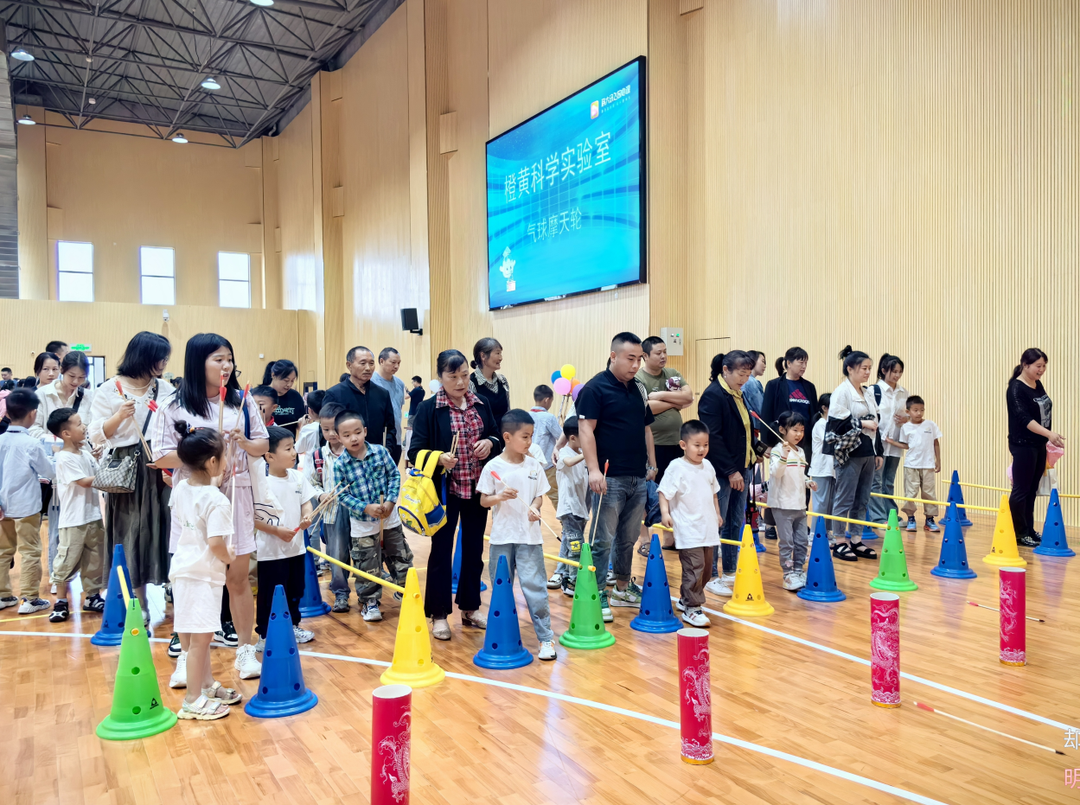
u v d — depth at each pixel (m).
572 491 4.96
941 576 5.09
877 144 7.52
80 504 4.68
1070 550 5.55
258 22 16.70
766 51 8.54
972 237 6.79
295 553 4.03
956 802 2.32
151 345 3.93
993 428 6.69
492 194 12.30
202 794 2.49
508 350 12.27
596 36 9.95
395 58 15.71
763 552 6.10
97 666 3.79
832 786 2.44
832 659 3.64
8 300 18.34
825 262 8.00
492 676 3.51
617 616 4.45
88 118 20.61
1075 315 6.15
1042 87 6.30
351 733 2.95
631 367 4.15
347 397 5.04
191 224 22.25
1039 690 3.17
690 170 9.47
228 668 3.67
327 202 19.02
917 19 7.16
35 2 14.80
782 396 5.99
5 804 2.44
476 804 2.38
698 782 2.48
